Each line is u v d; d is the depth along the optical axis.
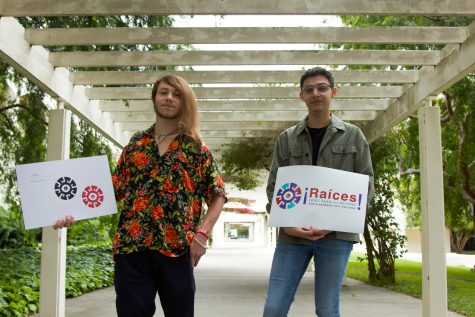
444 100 10.02
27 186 2.47
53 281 5.03
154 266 2.28
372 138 7.72
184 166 2.36
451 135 10.26
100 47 6.72
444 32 4.61
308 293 7.71
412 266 15.85
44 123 8.45
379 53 5.27
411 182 12.32
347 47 8.02
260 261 16.95
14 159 9.19
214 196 2.44
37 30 4.59
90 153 8.91
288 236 2.81
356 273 11.97
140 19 6.72
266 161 9.93
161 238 2.26
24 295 5.62
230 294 7.62
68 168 2.51
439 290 5.03
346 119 7.58
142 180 2.34
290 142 2.92
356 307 6.36
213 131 9.08
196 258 2.32
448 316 5.70
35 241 14.18
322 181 2.71
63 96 5.48
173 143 2.39
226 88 6.52
